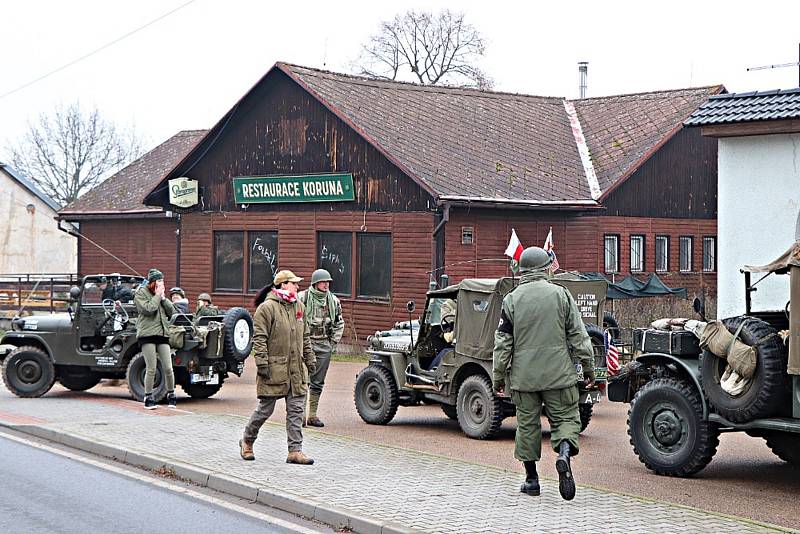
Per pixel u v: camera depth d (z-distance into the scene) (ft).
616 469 37.68
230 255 104.94
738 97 55.52
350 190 93.81
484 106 113.29
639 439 36.91
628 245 104.27
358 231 93.56
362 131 91.66
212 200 105.70
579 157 107.86
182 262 108.37
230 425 45.98
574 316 30.60
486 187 91.04
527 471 31.32
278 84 99.91
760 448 43.09
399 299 90.02
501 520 27.96
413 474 34.60
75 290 57.57
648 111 115.65
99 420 47.52
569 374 30.22
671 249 109.70
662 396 36.35
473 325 45.39
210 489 34.01
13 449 41.88
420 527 27.17
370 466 36.04
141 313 51.78
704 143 113.29
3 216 173.06
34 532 28.09
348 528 28.35
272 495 31.37
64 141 229.04
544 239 95.96
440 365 47.09
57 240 177.99
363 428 48.21
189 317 58.49
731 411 33.83
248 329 58.54
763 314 37.35
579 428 30.55
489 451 41.50
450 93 112.88
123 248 122.42
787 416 33.24
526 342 30.40
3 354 58.13
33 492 33.40
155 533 27.99
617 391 39.17
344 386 66.74
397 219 90.43
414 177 87.04
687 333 36.63
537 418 30.73
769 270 35.78
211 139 104.47
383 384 49.03
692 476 36.19
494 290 44.47
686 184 111.34
